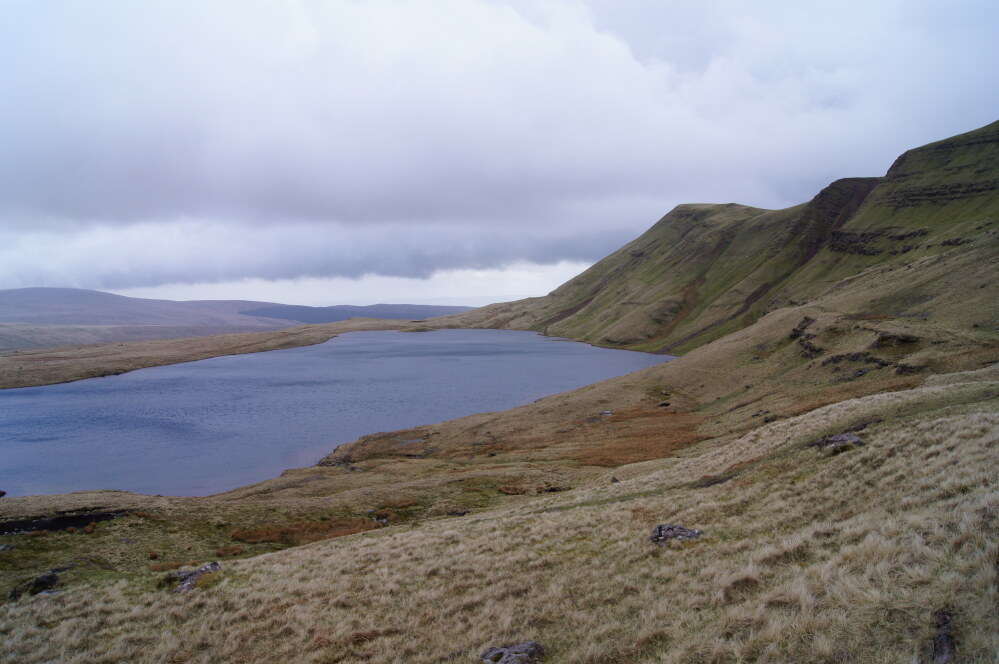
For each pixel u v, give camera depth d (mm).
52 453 85812
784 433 34719
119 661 17172
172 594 22297
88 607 21156
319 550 28391
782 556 16391
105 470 76812
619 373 164375
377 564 24125
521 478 53406
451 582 20797
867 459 24250
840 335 88688
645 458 58562
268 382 159500
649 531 23078
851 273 180250
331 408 118875
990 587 10438
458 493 48844
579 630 15078
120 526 37969
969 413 26250
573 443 74125
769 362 98062
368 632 17156
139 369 198000
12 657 17812
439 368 183250
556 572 20172
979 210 154750
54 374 172375
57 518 38156
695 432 69625
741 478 28531
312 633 17750
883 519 16734
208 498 52500
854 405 35719
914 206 182125
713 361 110938
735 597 14516
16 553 32750
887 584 11984
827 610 11836
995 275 83438
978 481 16734
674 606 15117
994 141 173250
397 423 104312
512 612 17141
